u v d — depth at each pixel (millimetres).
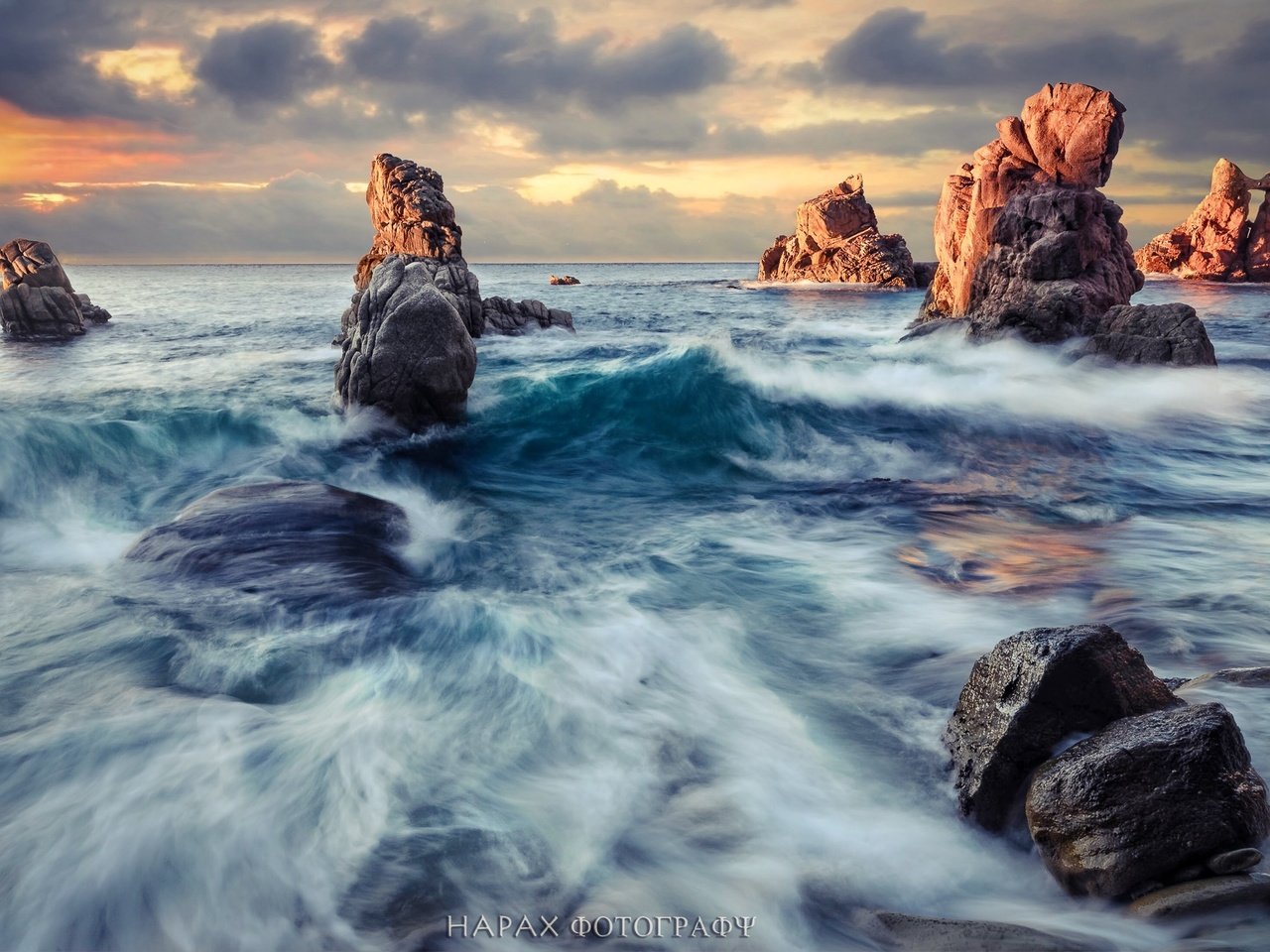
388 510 9695
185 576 7773
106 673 6148
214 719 5484
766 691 6164
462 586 8328
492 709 5773
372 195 48562
